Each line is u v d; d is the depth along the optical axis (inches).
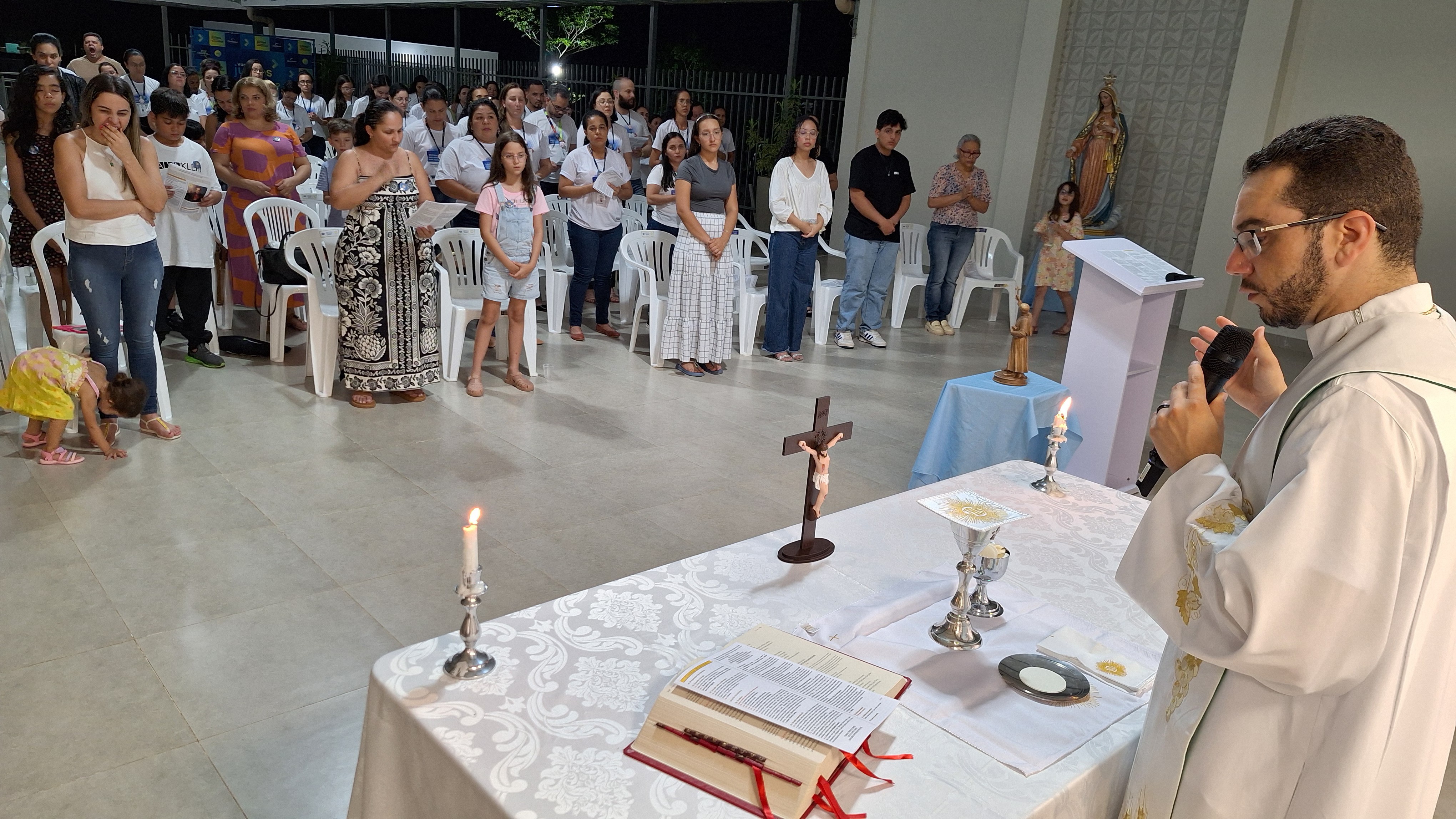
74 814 81.8
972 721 58.0
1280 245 45.3
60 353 149.9
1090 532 91.0
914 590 74.0
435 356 198.8
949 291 301.3
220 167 234.5
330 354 196.5
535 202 203.0
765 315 276.2
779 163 244.5
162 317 214.1
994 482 103.2
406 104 452.4
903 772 53.0
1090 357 158.2
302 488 152.4
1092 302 156.2
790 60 454.3
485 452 173.8
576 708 57.3
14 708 94.7
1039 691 60.8
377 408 192.4
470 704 56.8
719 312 231.3
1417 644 44.5
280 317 215.9
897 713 58.3
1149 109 354.6
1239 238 47.2
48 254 188.7
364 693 102.0
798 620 69.9
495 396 206.2
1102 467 160.1
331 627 113.9
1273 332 332.2
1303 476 41.7
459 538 139.4
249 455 163.8
